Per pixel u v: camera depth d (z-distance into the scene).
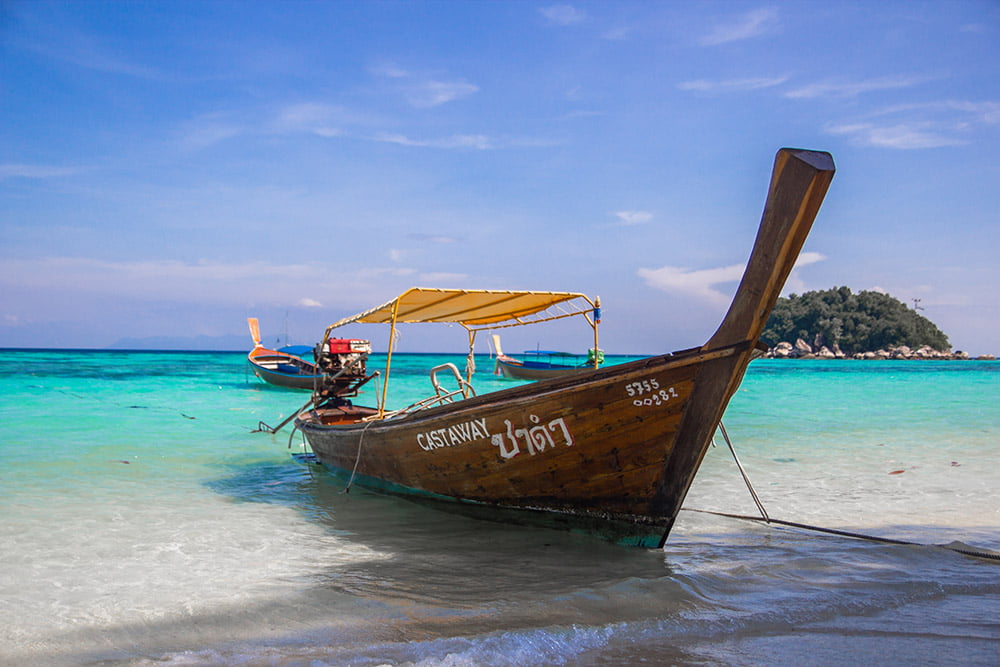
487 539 6.74
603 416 5.91
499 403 6.36
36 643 4.18
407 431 7.38
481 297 8.30
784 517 7.68
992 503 8.31
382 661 3.90
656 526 6.12
